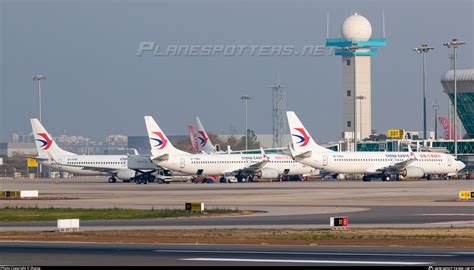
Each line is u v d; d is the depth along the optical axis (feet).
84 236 510.17
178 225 607.78
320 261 387.14
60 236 510.58
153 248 442.09
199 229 563.48
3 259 393.70
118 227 590.14
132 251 428.15
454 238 488.44
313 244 462.19
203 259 394.73
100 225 611.47
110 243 469.57
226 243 468.75
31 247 447.01
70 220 558.97
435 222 615.16
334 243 466.29
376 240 480.23
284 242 472.44
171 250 432.66
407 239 484.33
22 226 606.96
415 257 401.90
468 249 435.94
